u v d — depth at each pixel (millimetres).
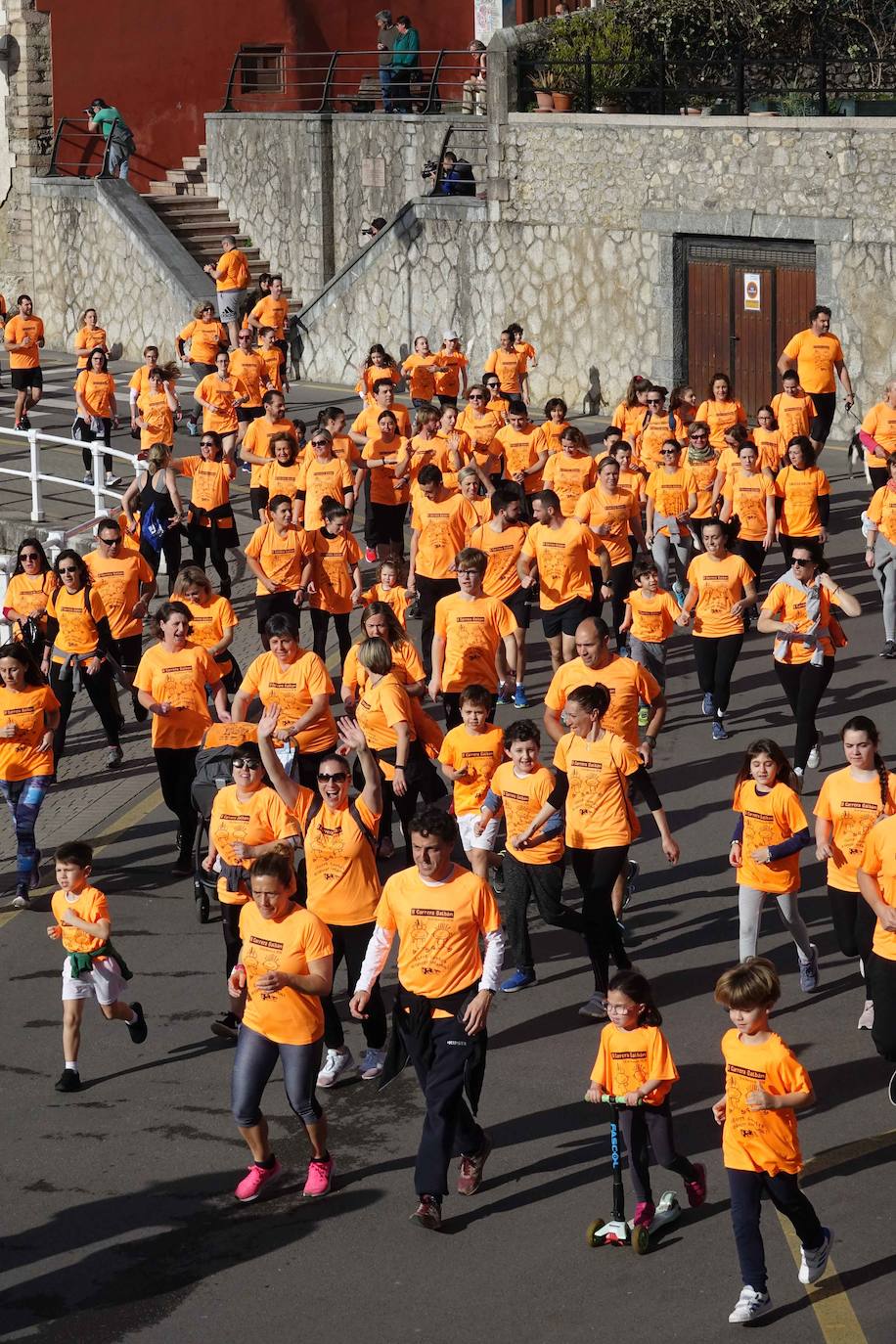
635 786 10203
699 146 26766
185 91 38094
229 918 10234
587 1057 9969
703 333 27562
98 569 15328
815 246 25594
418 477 15727
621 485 17703
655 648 14430
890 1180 8516
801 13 28672
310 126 34438
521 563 15180
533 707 15906
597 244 28594
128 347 35781
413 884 8461
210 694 15883
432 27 38906
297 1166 9023
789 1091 7344
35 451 22406
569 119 28469
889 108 25391
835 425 25656
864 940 9836
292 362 34188
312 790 11008
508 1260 8039
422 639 16906
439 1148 8250
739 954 10484
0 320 31609
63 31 37062
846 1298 7578
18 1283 8023
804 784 13805
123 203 35188
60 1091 9914
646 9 29219
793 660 13453
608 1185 8672
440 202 30844
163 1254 8234
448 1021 8375
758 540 17266
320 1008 8555
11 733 12422
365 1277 7957
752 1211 7398
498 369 26484
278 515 15758
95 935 9852
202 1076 10055
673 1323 7465
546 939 11688
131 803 14609
